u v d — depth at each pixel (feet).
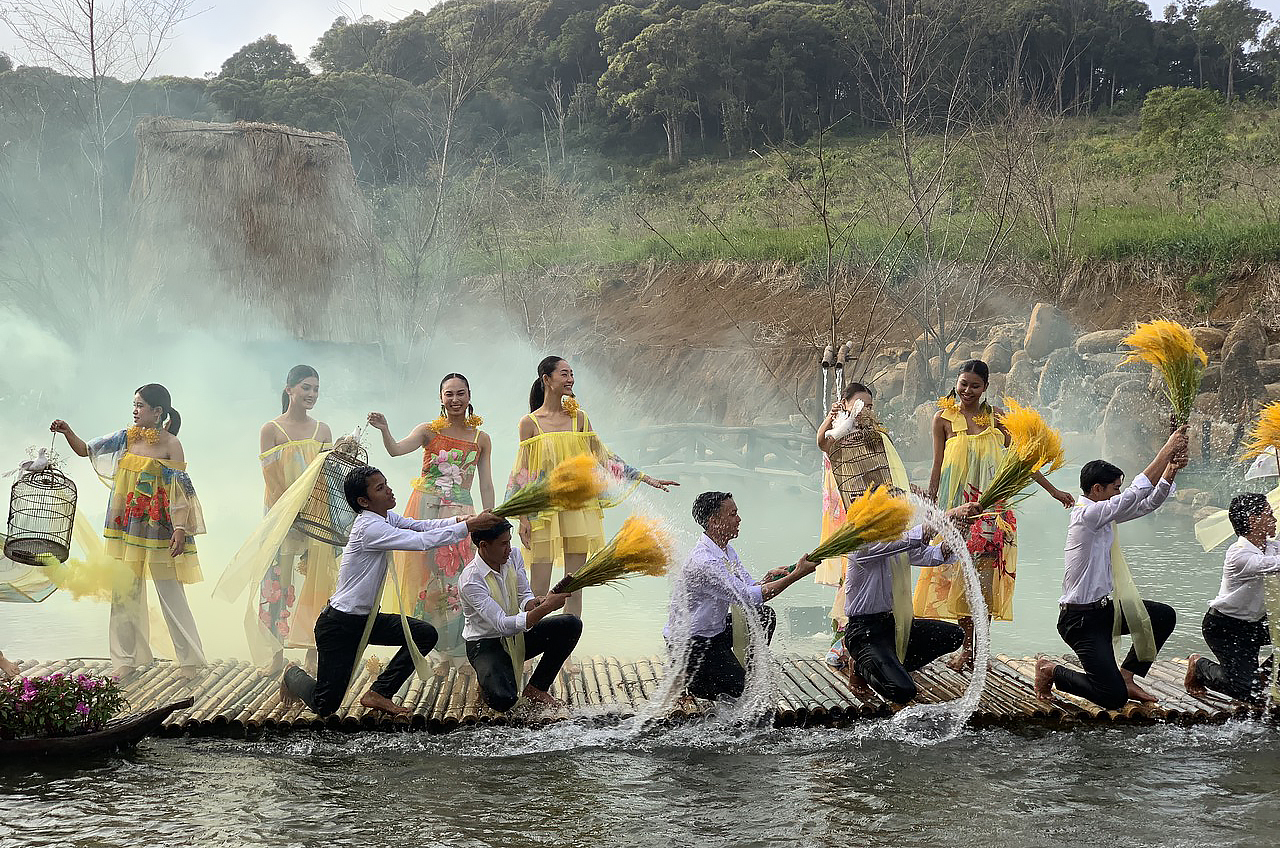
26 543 18.54
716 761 17.28
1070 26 141.59
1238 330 49.06
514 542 28.45
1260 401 44.57
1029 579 31.24
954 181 64.95
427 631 19.51
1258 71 158.92
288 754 17.65
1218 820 14.76
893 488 20.13
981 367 21.68
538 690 19.69
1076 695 19.12
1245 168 67.36
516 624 18.62
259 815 15.19
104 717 17.80
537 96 155.22
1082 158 76.07
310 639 21.26
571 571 21.85
